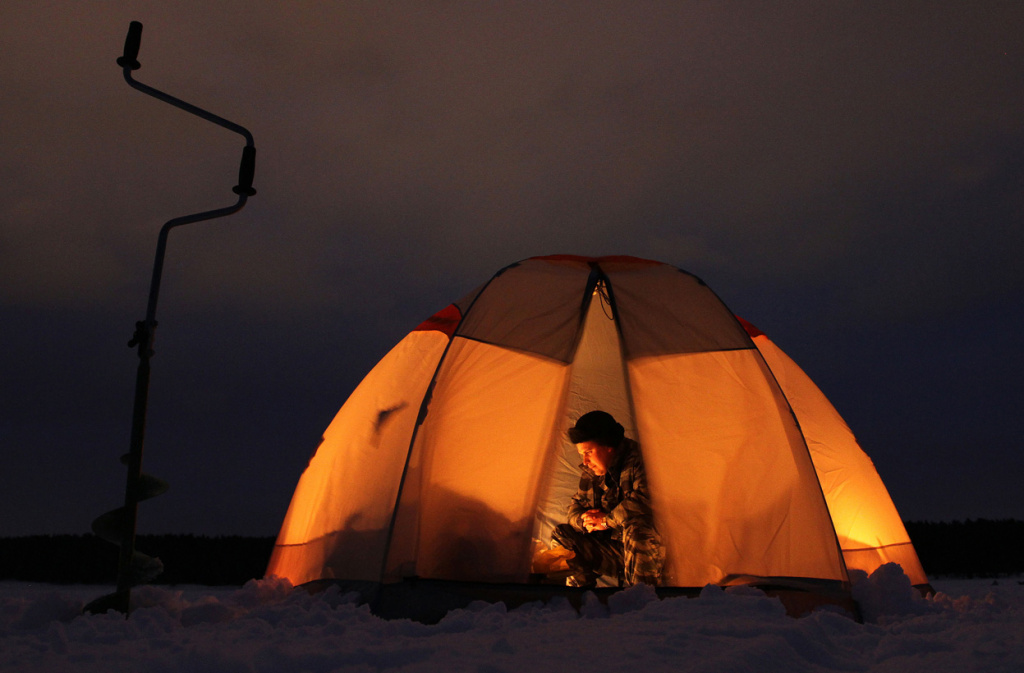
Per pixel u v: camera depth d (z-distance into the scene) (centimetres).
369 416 454
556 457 509
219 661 220
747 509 411
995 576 934
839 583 373
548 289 475
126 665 225
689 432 436
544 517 496
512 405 471
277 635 280
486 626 304
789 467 407
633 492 427
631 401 459
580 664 224
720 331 444
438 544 414
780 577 390
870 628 314
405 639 271
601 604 351
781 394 418
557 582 458
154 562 338
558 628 282
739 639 261
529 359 470
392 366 480
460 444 442
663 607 317
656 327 459
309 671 221
